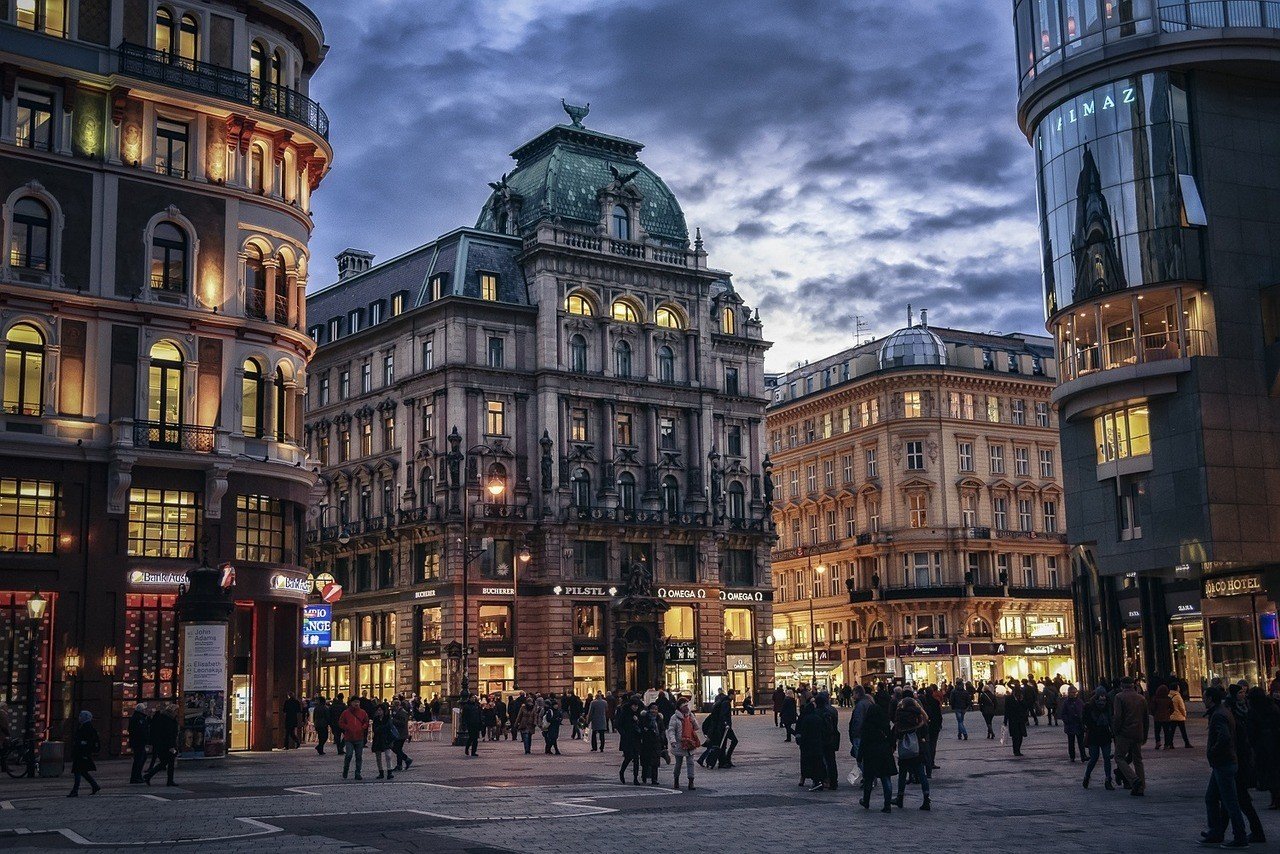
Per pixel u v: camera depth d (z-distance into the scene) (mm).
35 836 20859
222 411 47125
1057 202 57969
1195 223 53656
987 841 19688
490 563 85500
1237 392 53312
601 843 19688
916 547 106375
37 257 44125
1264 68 54938
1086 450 58688
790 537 121688
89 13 45844
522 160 100062
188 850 18984
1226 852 18422
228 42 48781
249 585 46969
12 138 43656
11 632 42000
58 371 43969
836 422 117062
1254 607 53312
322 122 52844
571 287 90625
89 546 43625
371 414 94500
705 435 95312
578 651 86250
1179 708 38562
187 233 47250
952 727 60625
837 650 112312
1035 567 110000
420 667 86938
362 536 92250
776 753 43219
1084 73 56344
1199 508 52469
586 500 89500
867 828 21484
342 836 20641
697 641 91438
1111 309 55812
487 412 87125
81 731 29109
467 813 24141
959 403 110000
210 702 37719
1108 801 25297
